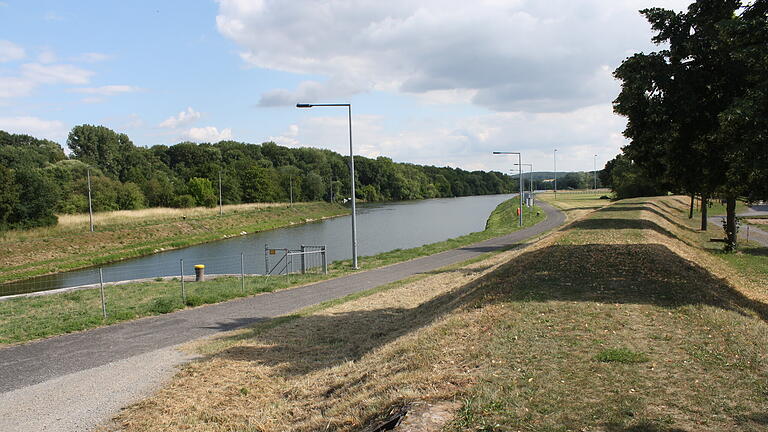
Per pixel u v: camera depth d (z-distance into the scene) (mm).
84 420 7816
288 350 11023
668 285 12156
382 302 15727
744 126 12672
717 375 6547
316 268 25250
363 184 149625
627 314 9680
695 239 30859
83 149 96750
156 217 59906
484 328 9195
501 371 6910
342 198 126938
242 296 18109
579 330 8742
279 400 8203
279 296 18062
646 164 18672
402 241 44125
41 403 8516
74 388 9195
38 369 10352
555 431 5098
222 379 9328
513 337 8477
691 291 11609
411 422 5406
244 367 9969
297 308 15867
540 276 13680
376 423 5855
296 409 7590
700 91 15477
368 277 21734
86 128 97375
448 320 10156
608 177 111000
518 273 14500
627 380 6430
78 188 64688
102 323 14180
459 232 52000
